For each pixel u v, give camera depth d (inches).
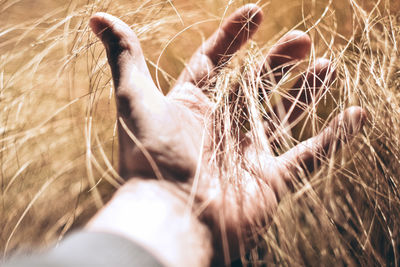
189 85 15.8
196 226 12.9
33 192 16.8
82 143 17.0
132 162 13.2
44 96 17.4
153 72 17.9
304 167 15.4
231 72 16.2
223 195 13.3
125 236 11.7
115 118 17.2
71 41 17.4
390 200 15.8
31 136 16.8
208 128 14.6
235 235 13.4
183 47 18.1
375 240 16.2
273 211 14.3
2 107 17.3
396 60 16.3
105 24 13.4
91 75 16.3
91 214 16.4
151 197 12.7
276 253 15.8
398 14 17.2
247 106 15.3
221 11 18.0
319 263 16.0
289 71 16.8
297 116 16.6
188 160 13.3
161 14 17.8
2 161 16.9
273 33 18.1
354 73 17.0
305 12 17.9
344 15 17.6
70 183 16.9
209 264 12.9
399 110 15.9
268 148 15.0
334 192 16.7
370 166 16.3
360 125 15.4
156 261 11.5
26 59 18.3
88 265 10.9
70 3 17.9
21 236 16.5
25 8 18.8
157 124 13.2
